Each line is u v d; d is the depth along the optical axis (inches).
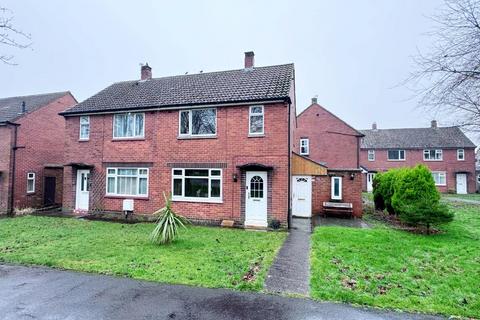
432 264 284.5
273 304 199.8
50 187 794.8
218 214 531.8
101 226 492.1
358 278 246.4
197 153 554.3
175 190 565.9
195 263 283.6
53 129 805.2
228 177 531.5
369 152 1535.4
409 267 274.8
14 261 291.7
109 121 625.9
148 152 589.3
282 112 509.4
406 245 353.4
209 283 235.3
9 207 681.0
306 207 626.2
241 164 525.0
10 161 690.2
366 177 1520.7
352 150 1054.4
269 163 510.0
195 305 197.6
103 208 615.2
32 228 466.0
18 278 247.3
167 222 368.8
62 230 449.7
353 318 180.5
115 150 617.0
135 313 185.5
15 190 698.2
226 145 536.7
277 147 507.8
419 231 446.6
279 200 499.8
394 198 519.2
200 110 563.8
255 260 297.1
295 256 314.5
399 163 1487.5
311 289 224.4
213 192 542.0
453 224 509.7
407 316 183.8
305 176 630.5
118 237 399.5
